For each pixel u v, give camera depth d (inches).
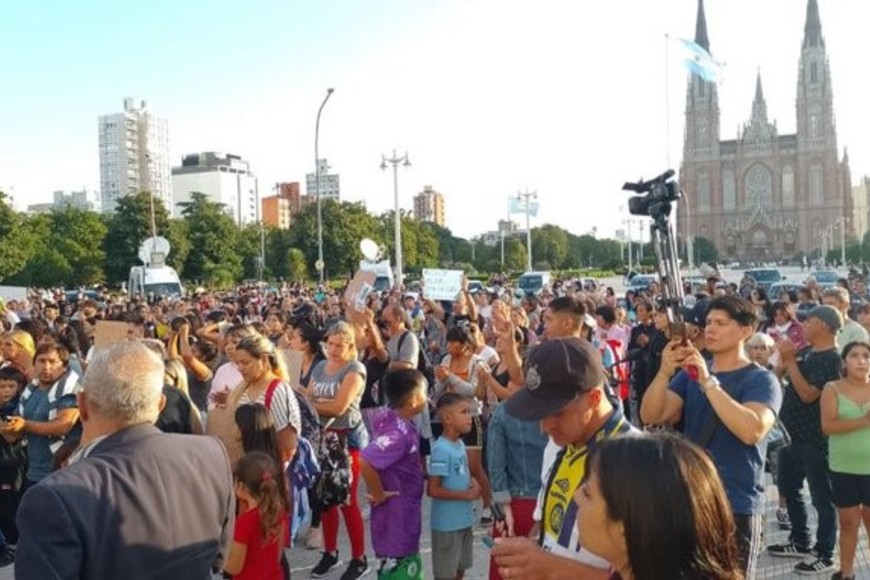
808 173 5575.8
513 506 188.2
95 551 103.0
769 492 348.5
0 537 272.1
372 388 343.6
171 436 118.7
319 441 250.8
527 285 1670.8
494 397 286.8
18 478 264.5
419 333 609.6
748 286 900.6
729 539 74.0
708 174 5782.5
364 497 347.9
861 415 226.7
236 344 231.0
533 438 185.9
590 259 5216.5
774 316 435.8
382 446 207.9
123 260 2650.1
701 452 76.5
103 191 6441.9
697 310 236.5
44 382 261.6
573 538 109.2
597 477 76.9
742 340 169.9
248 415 204.5
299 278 2472.9
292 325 357.7
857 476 228.4
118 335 356.8
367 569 267.6
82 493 104.0
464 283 664.4
